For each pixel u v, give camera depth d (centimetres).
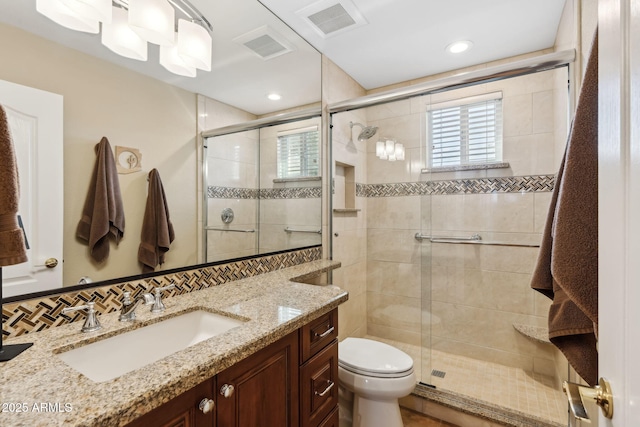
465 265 225
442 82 176
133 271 111
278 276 157
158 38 106
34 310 86
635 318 38
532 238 207
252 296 122
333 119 219
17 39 85
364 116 249
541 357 206
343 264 229
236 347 78
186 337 105
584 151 62
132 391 59
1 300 72
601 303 49
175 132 127
